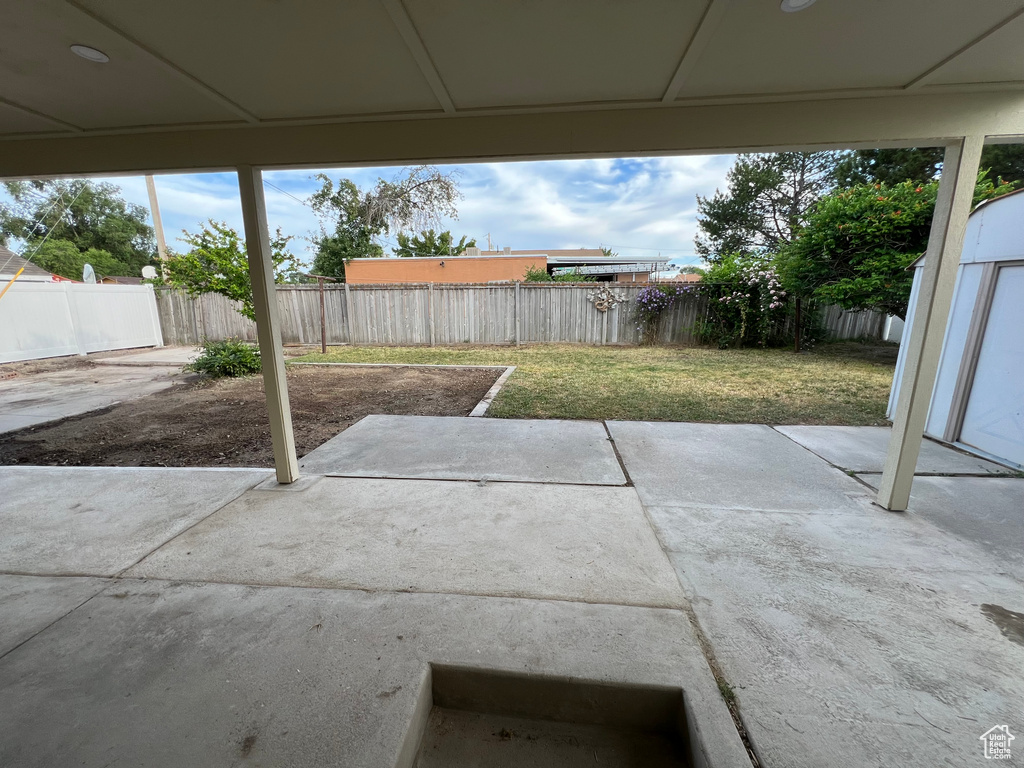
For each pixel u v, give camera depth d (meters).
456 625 1.69
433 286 10.66
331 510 2.66
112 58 1.82
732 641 1.61
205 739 1.25
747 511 2.63
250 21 1.59
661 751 1.38
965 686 1.41
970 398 3.62
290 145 2.56
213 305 11.11
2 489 2.97
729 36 1.72
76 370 7.77
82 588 1.94
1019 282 3.19
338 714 1.32
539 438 3.96
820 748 1.21
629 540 2.31
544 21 1.62
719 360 8.23
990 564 2.09
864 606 1.80
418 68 1.95
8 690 1.41
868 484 3.01
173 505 2.74
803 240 8.57
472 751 1.38
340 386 6.23
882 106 2.22
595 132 2.38
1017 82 2.08
